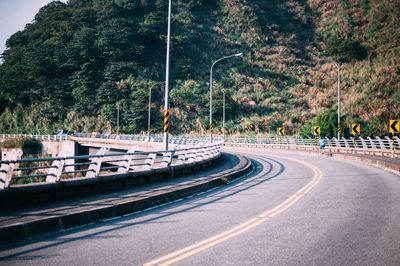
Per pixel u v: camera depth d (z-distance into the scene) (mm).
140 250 6445
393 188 14219
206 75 121750
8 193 9836
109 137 81625
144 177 15695
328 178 18141
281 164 28062
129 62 119312
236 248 6520
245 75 123875
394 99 101562
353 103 100875
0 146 76188
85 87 113812
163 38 130250
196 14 156375
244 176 20234
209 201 11961
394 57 131750
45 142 76312
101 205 10000
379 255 6066
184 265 5621
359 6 178250
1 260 5922
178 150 19109
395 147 37812
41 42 140250
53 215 8562
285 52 145375
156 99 107750
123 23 130250
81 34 124438
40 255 6188
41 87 115625
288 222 8594
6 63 145750
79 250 6469
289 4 183000
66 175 32438
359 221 8594
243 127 94000
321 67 136125
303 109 103875
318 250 6367
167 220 9031
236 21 157750
